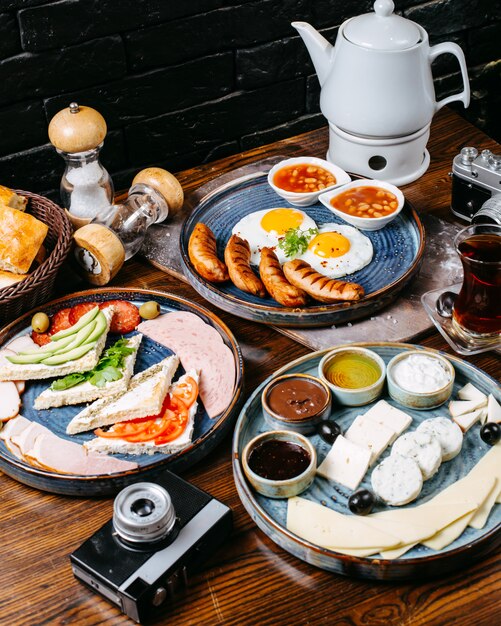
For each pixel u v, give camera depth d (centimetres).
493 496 110
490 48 192
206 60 167
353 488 112
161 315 134
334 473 113
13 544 112
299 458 113
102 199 148
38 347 130
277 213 145
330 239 140
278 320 131
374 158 157
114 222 141
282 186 149
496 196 138
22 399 125
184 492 110
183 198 154
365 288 135
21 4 149
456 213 149
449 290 135
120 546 106
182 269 143
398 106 146
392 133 149
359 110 147
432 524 107
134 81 164
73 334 129
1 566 111
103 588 105
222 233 146
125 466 116
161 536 105
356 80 146
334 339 131
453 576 107
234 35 167
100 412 120
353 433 117
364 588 107
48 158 166
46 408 124
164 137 173
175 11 160
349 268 138
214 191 150
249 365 130
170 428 118
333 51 150
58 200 172
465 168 143
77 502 116
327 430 116
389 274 138
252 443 113
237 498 116
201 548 108
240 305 132
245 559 110
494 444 116
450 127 169
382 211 143
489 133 203
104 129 143
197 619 106
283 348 132
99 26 156
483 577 107
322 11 171
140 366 128
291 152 165
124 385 123
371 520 108
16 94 157
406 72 144
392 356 125
